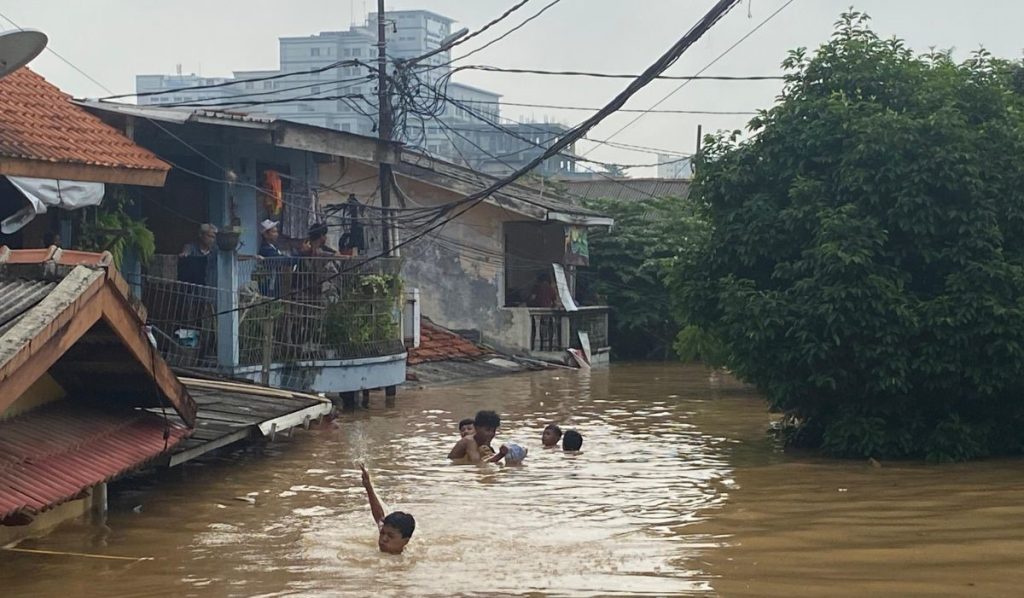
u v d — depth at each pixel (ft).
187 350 57.06
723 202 48.83
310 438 52.06
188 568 27.91
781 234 46.78
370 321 65.82
